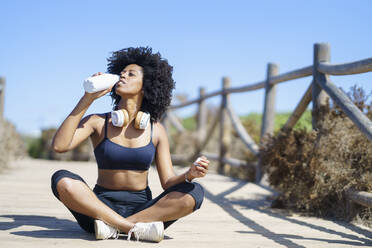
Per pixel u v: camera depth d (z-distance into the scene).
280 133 4.72
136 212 2.84
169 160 3.00
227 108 8.80
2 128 8.09
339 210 4.11
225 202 5.02
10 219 3.36
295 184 4.34
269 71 6.84
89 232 2.89
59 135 2.62
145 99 3.05
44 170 8.52
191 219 3.80
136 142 2.85
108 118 2.91
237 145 9.59
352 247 2.81
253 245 2.76
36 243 2.52
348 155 4.21
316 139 4.37
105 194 2.85
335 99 4.39
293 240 2.99
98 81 2.62
